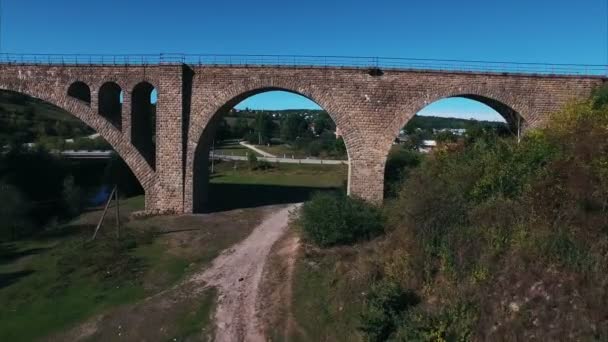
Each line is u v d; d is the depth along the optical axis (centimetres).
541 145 1884
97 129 3516
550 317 1291
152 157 3916
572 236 1429
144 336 1823
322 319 1805
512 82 3148
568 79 3139
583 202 1492
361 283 1847
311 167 6575
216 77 3375
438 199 1908
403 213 2100
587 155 1623
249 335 1797
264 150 9269
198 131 3434
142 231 3075
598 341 1172
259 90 3434
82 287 2291
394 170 3531
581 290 1289
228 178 5938
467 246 1661
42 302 2150
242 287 2192
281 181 5616
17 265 2650
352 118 3250
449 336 1418
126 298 2152
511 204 1708
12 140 5456
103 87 3544
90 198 4650
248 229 3156
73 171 5356
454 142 3023
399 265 1825
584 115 1958
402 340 1477
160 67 3400
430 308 1575
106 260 2564
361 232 2442
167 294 2155
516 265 1468
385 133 3231
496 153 2069
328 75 3250
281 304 1981
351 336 1655
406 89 3206
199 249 2761
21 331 1898
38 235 3359
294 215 3120
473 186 1956
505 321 1356
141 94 3659
